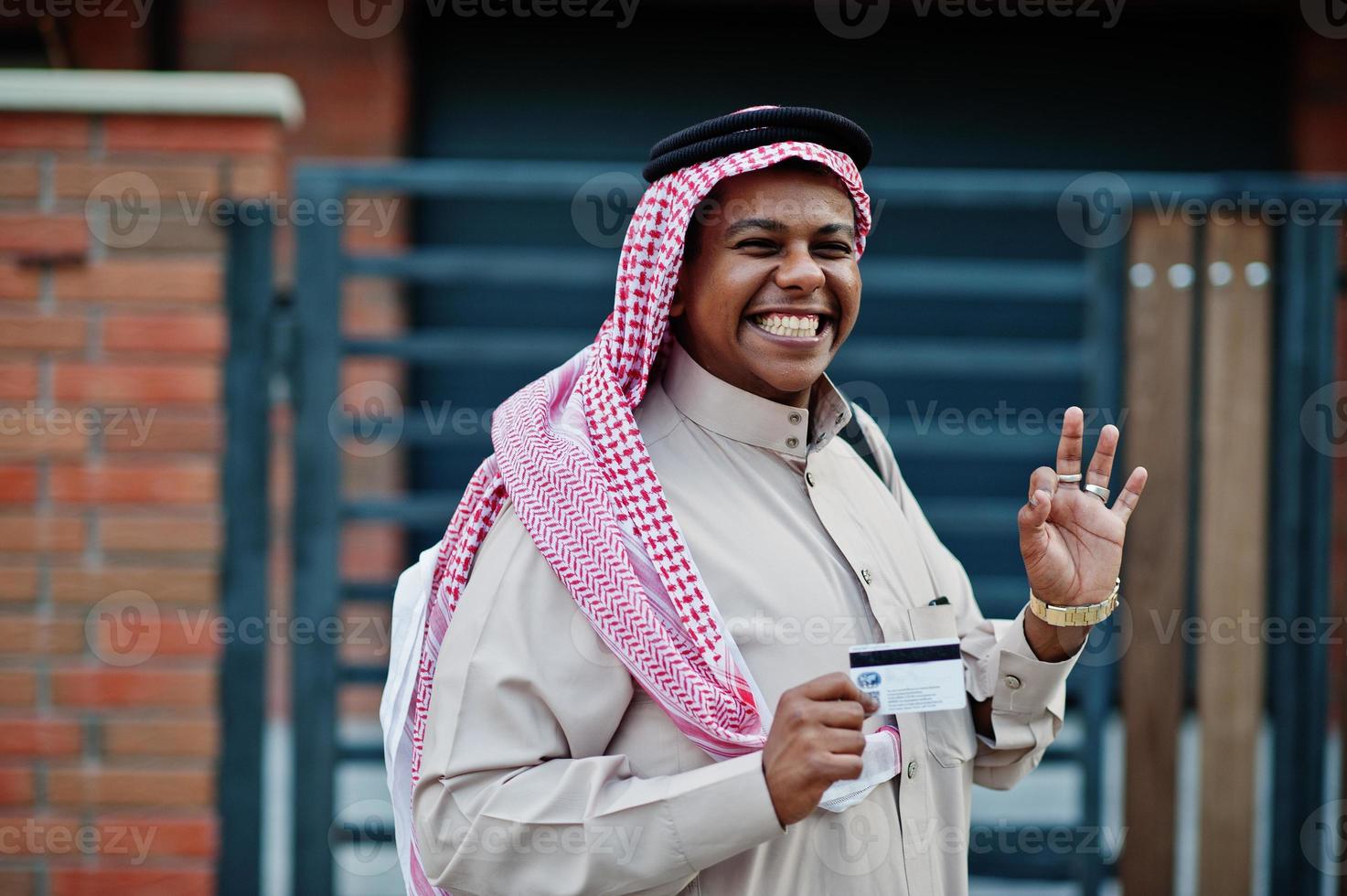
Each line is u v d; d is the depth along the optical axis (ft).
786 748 8.16
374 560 28.73
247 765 18.83
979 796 24.36
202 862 18.48
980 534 30.68
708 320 9.61
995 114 30.42
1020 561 30.68
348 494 28.76
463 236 30.04
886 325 30.30
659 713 9.00
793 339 9.47
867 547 9.95
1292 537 19.38
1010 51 30.37
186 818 18.45
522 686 8.70
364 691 28.25
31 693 18.33
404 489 29.30
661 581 9.00
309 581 19.25
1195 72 30.35
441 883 8.93
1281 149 30.30
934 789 9.91
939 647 8.65
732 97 30.32
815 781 8.05
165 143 18.47
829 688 8.25
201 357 18.56
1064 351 19.92
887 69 30.37
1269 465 19.71
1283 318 19.33
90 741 18.38
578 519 9.01
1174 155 30.42
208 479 18.58
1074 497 10.09
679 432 9.97
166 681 18.48
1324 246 19.17
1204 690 19.34
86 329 18.39
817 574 9.54
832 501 9.98
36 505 18.38
